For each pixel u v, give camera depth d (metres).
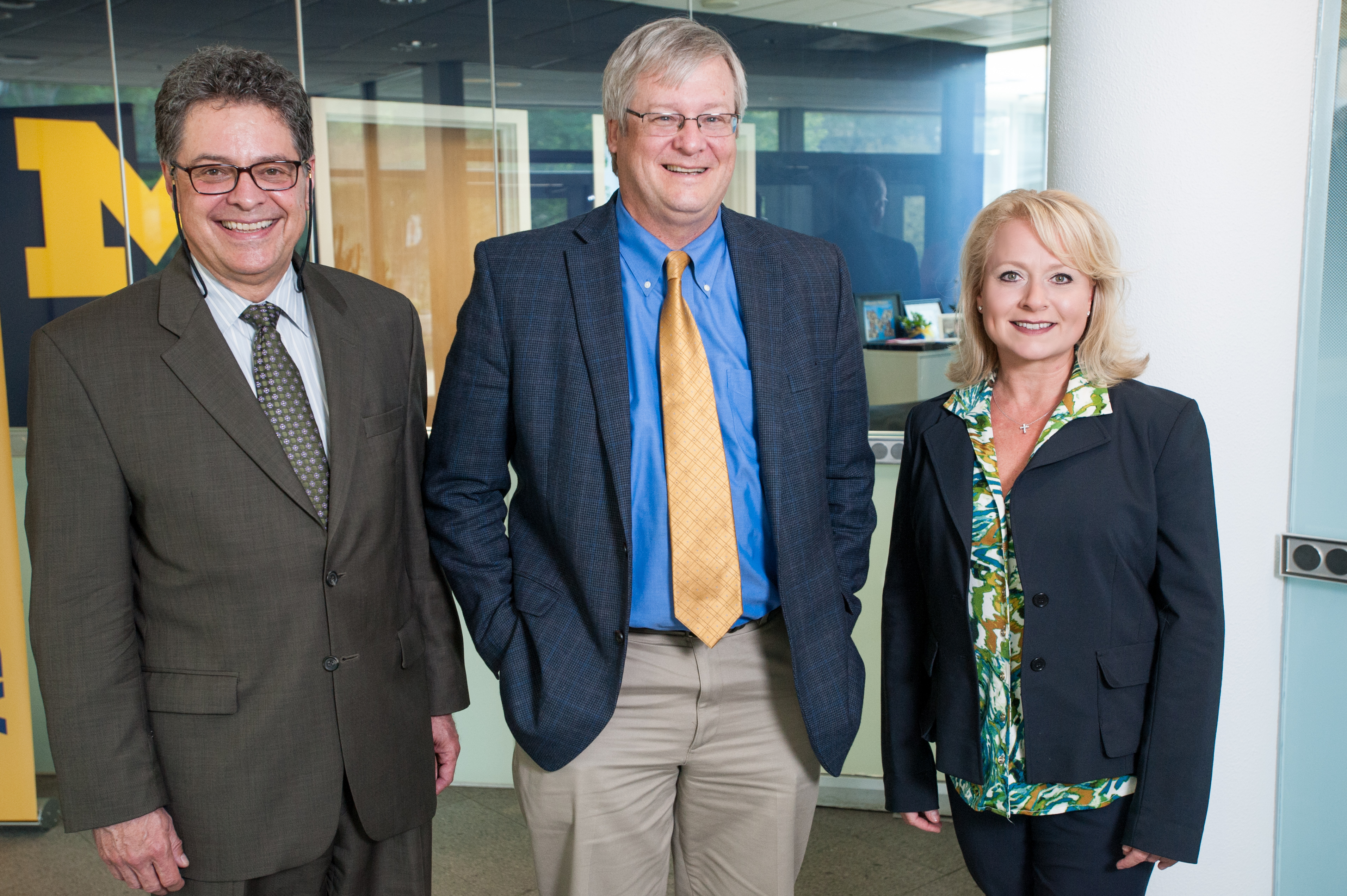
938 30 3.33
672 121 1.57
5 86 3.47
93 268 3.60
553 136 3.72
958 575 1.58
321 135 3.71
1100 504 1.50
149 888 1.50
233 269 1.49
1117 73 1.92
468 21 3.64
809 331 1.74
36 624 1.43
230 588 1.46
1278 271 1.86
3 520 3.03
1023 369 1.61
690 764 1.75
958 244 3.43
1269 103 1.82
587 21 3.60
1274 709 1.97
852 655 1.78
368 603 1.57
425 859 1.72
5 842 3.14
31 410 1.45
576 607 1.66
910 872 2.86
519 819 3.24
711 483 1.61
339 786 1.54
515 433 1.77
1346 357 1.86
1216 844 2.01
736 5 3.40
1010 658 1.56
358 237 3.78
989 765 1.58
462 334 1.75
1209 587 1.48
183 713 1.47
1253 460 1.91
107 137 3.55
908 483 1.73
